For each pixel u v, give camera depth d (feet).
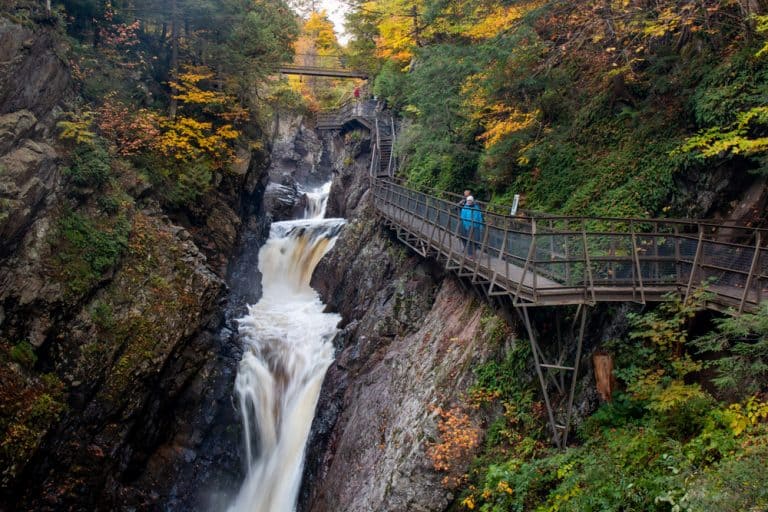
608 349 30.55
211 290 52.03
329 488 41.70
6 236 37.17
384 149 96.27
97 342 42.22
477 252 39.11
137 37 65.00
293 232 86.07
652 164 39.73
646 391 26.68
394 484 33.32
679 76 41.57
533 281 29.40
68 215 43.04
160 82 66.64
